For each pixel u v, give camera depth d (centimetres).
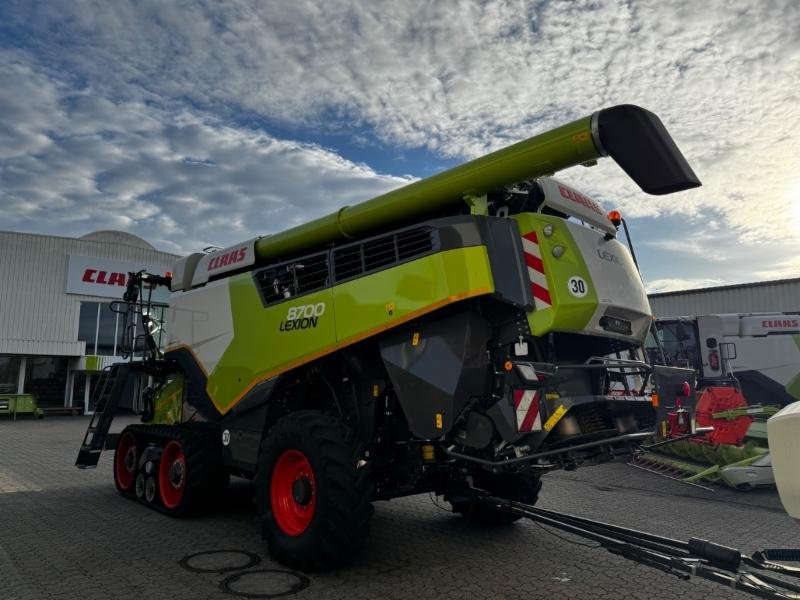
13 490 817
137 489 733
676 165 354
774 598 291
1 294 2512
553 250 432
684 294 2272
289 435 484
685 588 430
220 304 641
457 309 428
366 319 469
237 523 628
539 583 439
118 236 3272
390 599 405
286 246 591
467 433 424
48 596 406
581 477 956
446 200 458
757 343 1375
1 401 2297
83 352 2606
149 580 441
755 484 817
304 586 429
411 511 678
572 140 376
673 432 475
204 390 650
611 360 468
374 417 487
